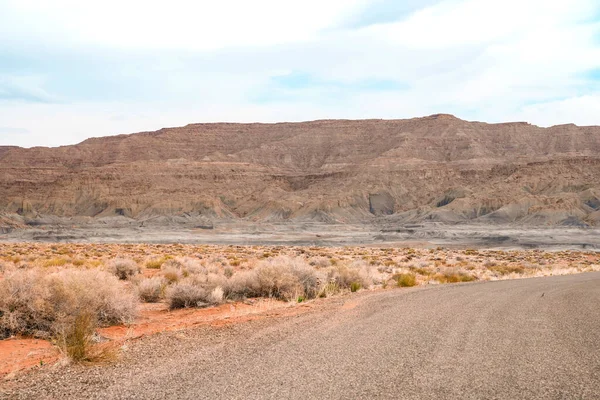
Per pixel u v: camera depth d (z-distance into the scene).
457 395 5.70
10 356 9.37
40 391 6.06
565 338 8.73
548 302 13.71
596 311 11.97
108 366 7.20
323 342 8.41
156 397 5.71
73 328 9.56
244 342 8.53
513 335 9.00
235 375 6.50
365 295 16.17
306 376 6.43
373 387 5.97
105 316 12.62
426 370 6.68
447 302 13.70
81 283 12.48
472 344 8.23
